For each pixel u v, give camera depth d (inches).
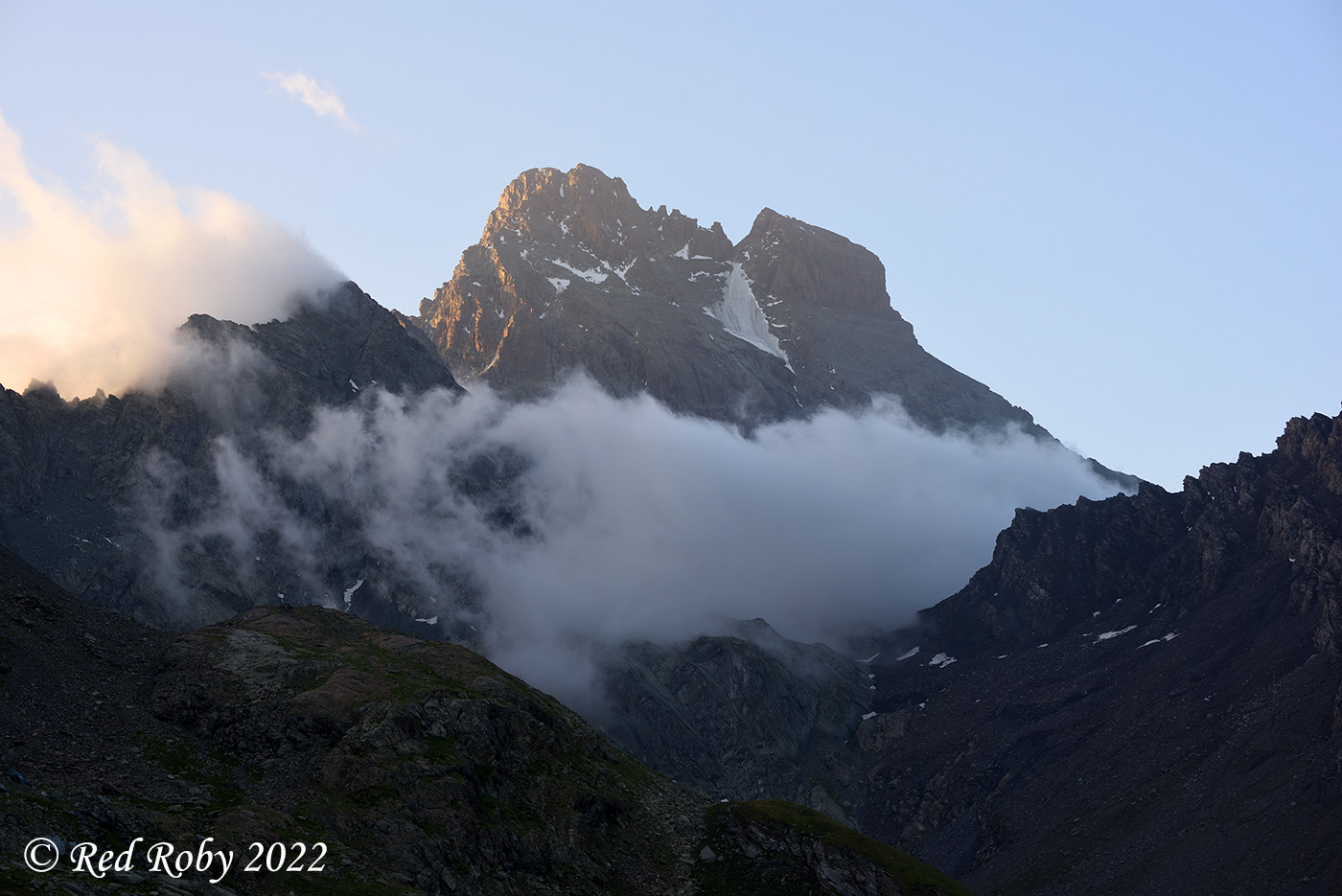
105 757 4867.1
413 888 4468.5
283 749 5339.6
